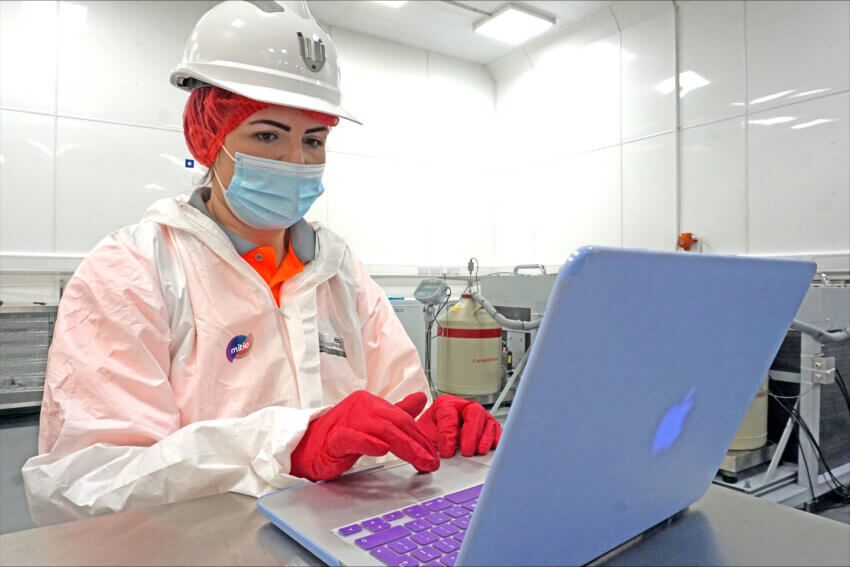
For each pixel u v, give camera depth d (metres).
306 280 0.89
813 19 3.07
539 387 0.25
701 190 3.62
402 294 4.70
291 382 0.83
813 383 1.84
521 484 0.28
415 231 4.82
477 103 5.19
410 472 0.55
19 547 0.40
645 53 3.95
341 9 4.12
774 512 0.48
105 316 0.69
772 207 3.26
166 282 0.77
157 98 3.60
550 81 4.70
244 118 0.79
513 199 5.11
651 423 0.34
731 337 0.35
